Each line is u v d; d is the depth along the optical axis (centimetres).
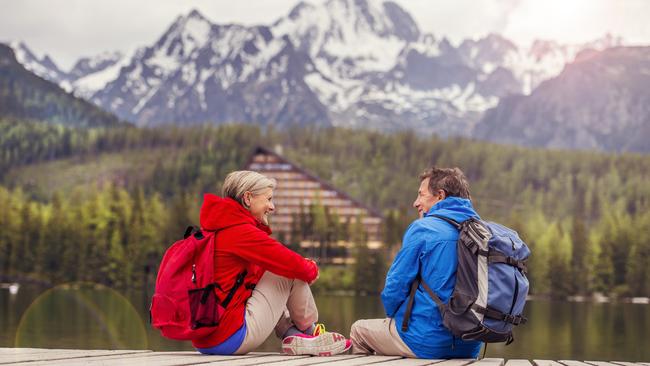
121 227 14475
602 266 14625
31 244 14038
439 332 601
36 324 4644
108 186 16062
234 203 618
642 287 14425
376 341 639
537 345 4822
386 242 14450
